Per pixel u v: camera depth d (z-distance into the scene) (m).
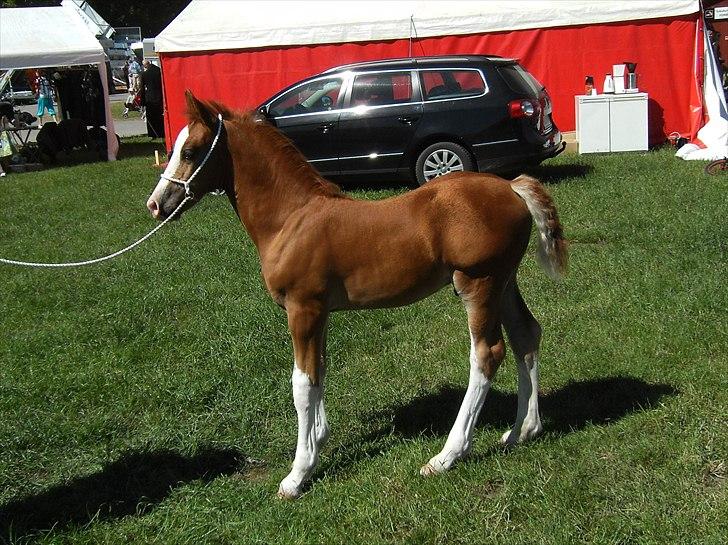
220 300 6.85
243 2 15.51
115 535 3.76
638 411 4.40
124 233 9.76
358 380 5.25
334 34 14.40
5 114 18.25
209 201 11.09
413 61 11.10
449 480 3.87
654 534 3.34
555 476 3.82
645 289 6.15
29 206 12.02
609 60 13.63
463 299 3.90
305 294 3.83
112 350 6.00
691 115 13.30
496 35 13.89
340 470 4.17
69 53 16.47
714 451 3.88
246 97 15.12
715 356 4.99
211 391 5.20
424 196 3.86
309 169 3.96
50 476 4.39
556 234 3.97
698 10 12.99
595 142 12.73
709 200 8.66
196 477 4.30
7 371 5.70
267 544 3.56
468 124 10.71
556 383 4.91
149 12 54.78
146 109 20.25
